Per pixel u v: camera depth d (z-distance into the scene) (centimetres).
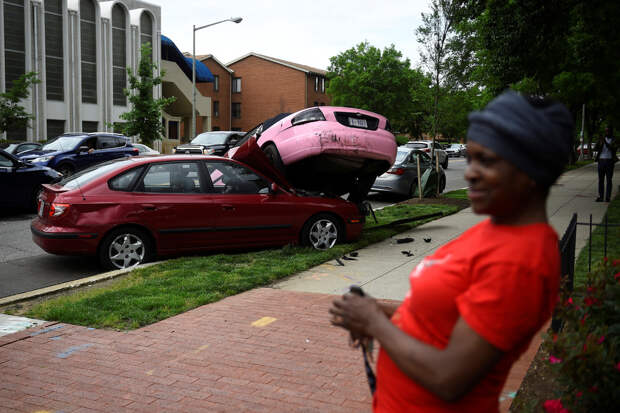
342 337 472
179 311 544
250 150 820
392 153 925
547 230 124
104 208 725
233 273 686
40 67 3177
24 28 3092
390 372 142
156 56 4034
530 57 1562
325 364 414
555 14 1408
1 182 1217
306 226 851
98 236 720
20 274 736
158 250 760
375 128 932
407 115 5675
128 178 751
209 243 791
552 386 358
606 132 1352
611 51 1650
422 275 137
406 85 5509
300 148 890
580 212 1187
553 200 1427
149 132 2872
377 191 1577
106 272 712
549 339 250
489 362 119
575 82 2119
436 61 1598
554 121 121
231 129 6353
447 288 129
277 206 828
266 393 367
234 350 443
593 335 231
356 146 892
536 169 119
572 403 239
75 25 3384
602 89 2181
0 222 1172
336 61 5731
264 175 852
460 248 134
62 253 715
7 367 416
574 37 1712
